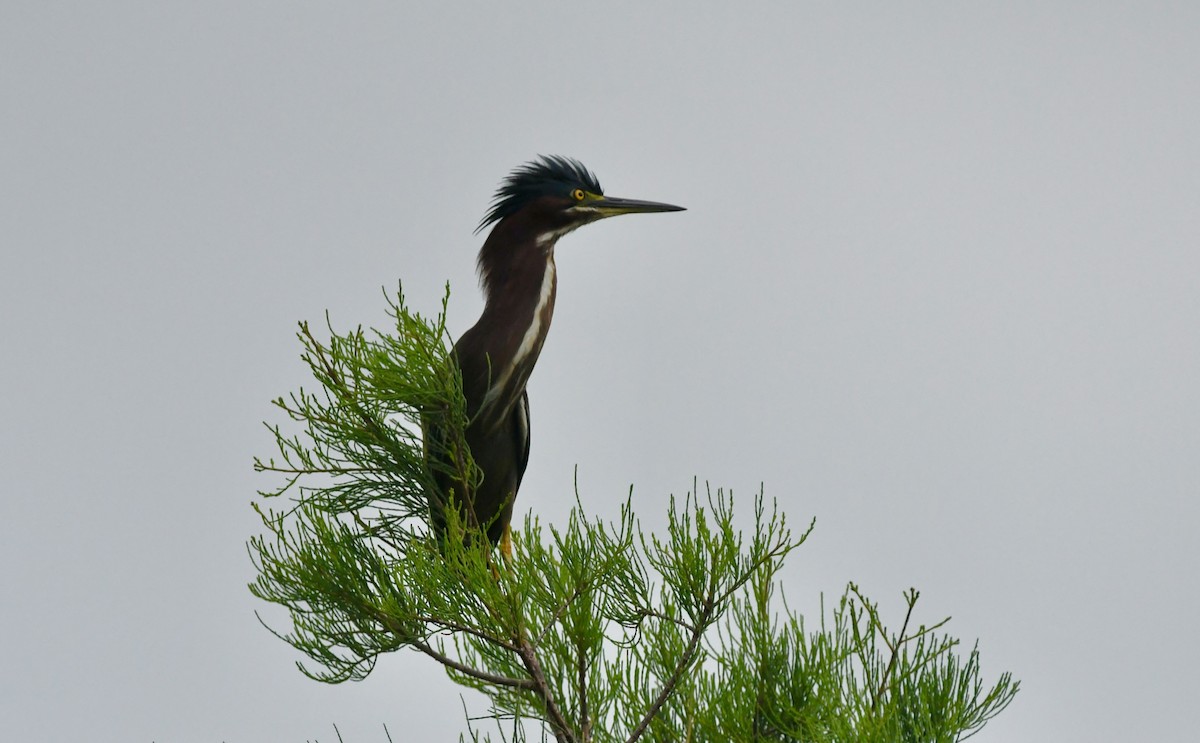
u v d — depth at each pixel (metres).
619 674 9.02
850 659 8.72
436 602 9.03
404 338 10.17
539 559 9.00
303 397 10.63
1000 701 8.72
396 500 11.27
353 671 9.49
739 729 8.76
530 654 9.01
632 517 9.12
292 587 9.53
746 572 9.14
